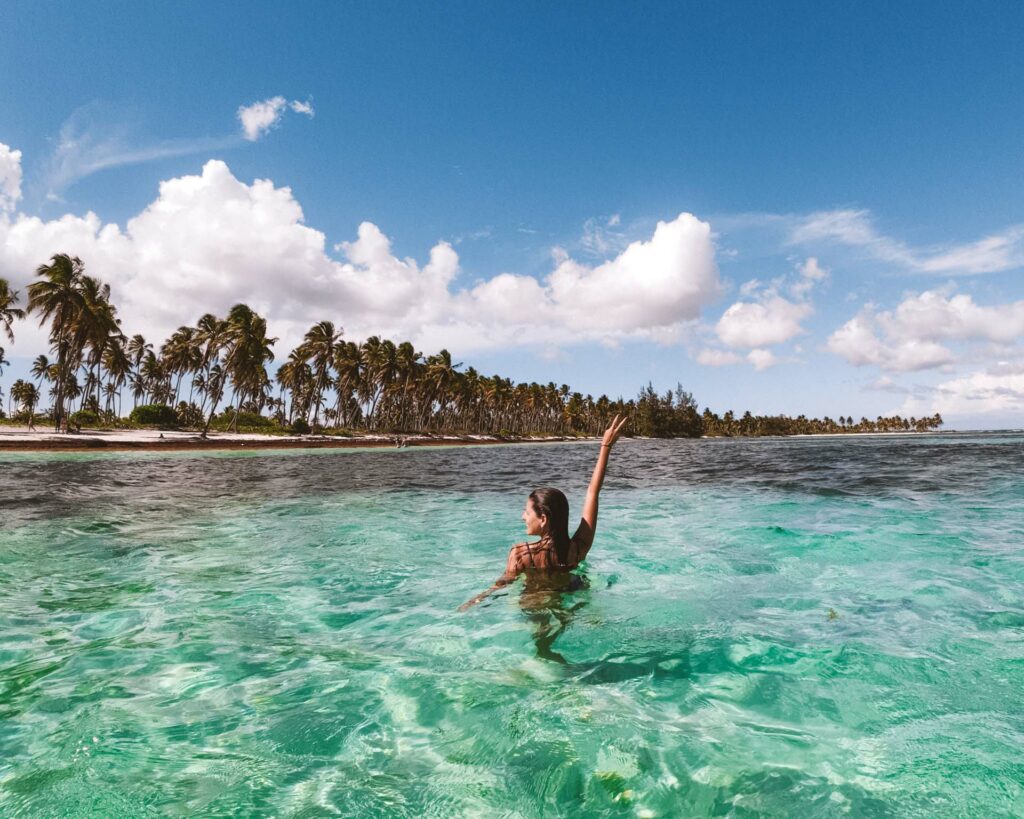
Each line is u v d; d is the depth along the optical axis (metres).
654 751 1.97
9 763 1.91
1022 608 3.53
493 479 14.86
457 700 2.38
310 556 5.39
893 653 2.81
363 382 95.06
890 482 11.70
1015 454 24.00
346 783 1.81
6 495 10.59
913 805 1.65
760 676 2.57
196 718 2.24
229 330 55.47
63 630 3.32
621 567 4.68
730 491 10.64
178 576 4.64
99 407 79.00
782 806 1.66
